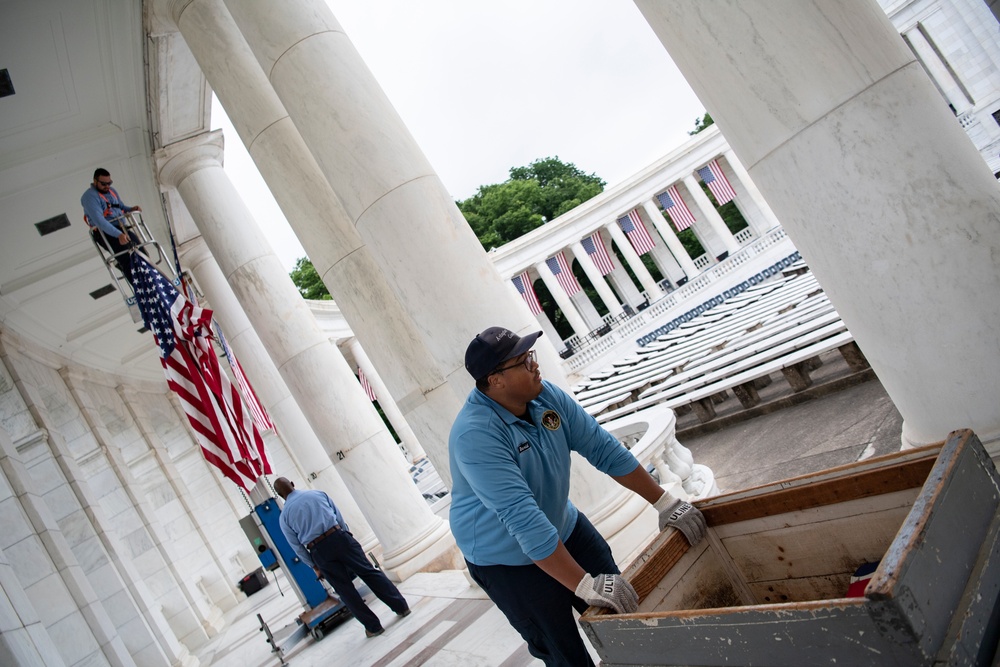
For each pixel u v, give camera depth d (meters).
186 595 19.72
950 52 38.66
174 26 11.04
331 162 7.02
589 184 92.06
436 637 7.89
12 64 10.52
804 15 4.00
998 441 4.00
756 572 3.65
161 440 29.33
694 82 4.66
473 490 3.72
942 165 3.92
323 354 13.26
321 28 7.20
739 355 16.81
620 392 23.56
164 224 17.66
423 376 9.02
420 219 6.74
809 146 4.21
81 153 13.66
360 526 16.44
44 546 10.48
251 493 11.97
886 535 3.08
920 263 4.02
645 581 3.33
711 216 62.12
